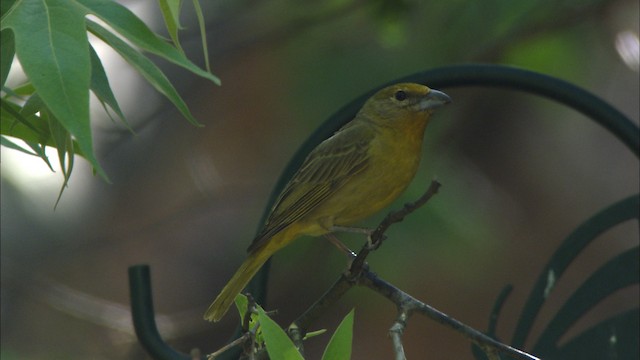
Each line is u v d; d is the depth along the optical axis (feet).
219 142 50.11
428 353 47.75
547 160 49.11
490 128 48.29
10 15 14.97
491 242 40.70
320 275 38.83
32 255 48.01
